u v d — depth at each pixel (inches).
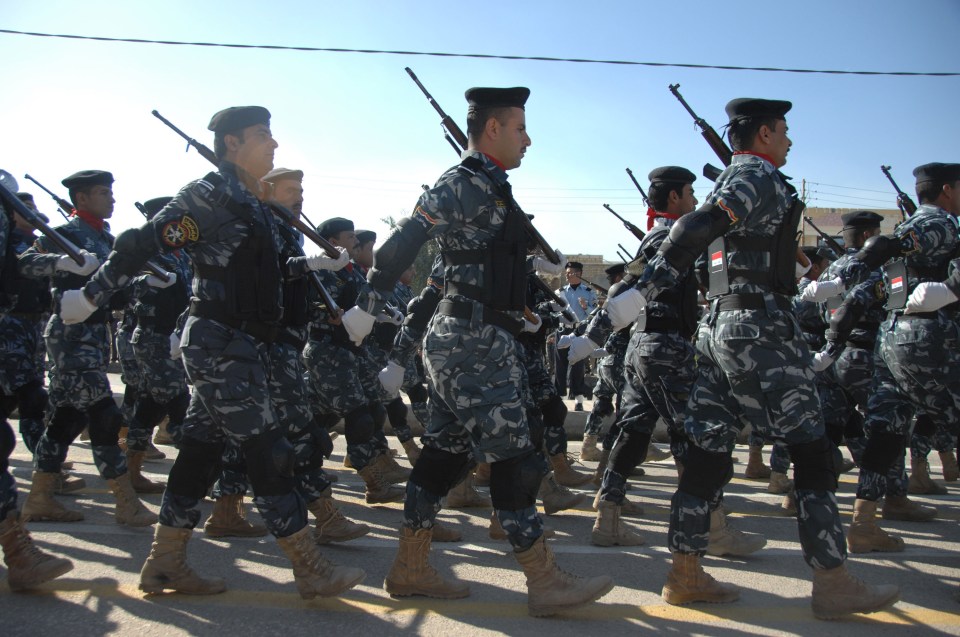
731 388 129.0
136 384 239.8
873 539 168.6
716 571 154.8
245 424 123.8
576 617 126.9
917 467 239.6
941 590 143.7
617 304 120.2
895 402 169.6
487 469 243.3
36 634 114.0
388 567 152.6
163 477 234.7
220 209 124.6
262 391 126.0
